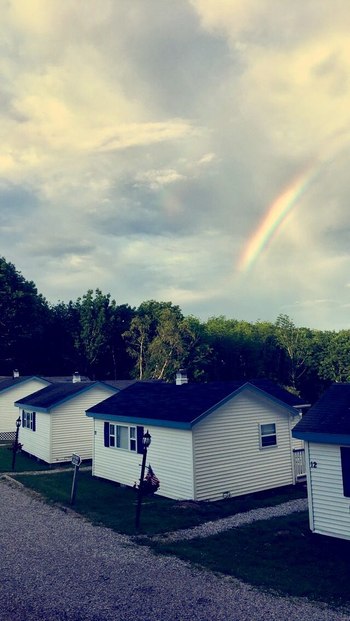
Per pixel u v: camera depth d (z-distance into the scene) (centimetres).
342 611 913
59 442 2630
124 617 892
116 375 7169
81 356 6906
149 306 7606
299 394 6631
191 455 1786
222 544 1313
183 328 6512
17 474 2344
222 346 7419
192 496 1767
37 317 6462
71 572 1107
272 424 2064
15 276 6231
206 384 2166
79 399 2720
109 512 1652
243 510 1681
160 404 2077
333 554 1241
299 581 1061
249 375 7375
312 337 7494
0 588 1025
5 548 1276
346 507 1335
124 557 1204
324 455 1393
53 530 1438
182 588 1017
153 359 6300
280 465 2062
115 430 2188
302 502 1806
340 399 1548
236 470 1900
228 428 1903
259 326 7994
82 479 2247
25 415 2991
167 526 1475
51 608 930
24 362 6328
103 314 6938
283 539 1355
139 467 2025
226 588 1018
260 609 920
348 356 6794
